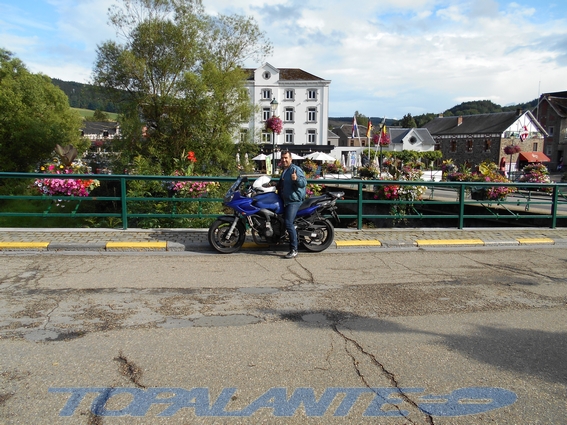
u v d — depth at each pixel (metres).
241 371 3.80
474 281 6.69
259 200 7.97
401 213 13.48
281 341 4.42
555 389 3.62
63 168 13.60
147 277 6.52
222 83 23.64
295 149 60.78
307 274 6.91
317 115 61.78
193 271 6.93
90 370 3.77
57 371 3.74
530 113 64.69
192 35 24.11
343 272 7.07
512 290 6.27
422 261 7.90
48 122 38.78
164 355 4.07
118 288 5.97
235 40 25.31
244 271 7.00
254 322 4.91
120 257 7.68
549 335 4.71
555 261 8.03
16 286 5.96
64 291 5.80
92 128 80.12
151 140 23.08
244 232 8.21
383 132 34.38
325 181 9.59
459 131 70.75
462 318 5.16
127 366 3.85
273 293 5.92
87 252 7.96
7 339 4.33
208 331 4.64
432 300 5.78
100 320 4.86
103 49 23.97
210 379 3.66
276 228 8.04
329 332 4.67
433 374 3.82
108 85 24.34
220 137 23.11
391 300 5.75
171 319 4.94
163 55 24.03
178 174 13.33
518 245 9.40
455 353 4.23
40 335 4.44
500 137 64.06
